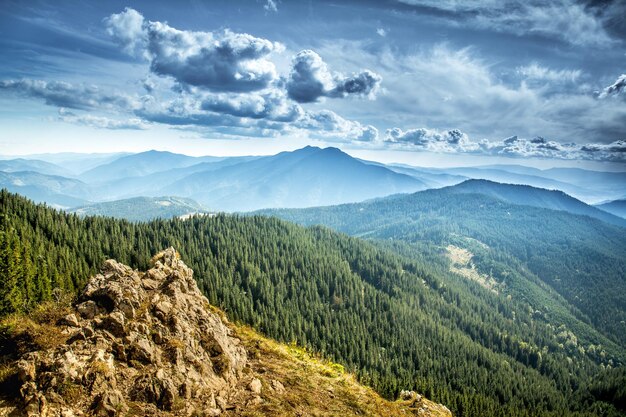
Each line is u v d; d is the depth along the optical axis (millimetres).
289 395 51688
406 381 152375
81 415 30969
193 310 58219
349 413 52469
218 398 42688
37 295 62938
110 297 49250
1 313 49188
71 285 93312
